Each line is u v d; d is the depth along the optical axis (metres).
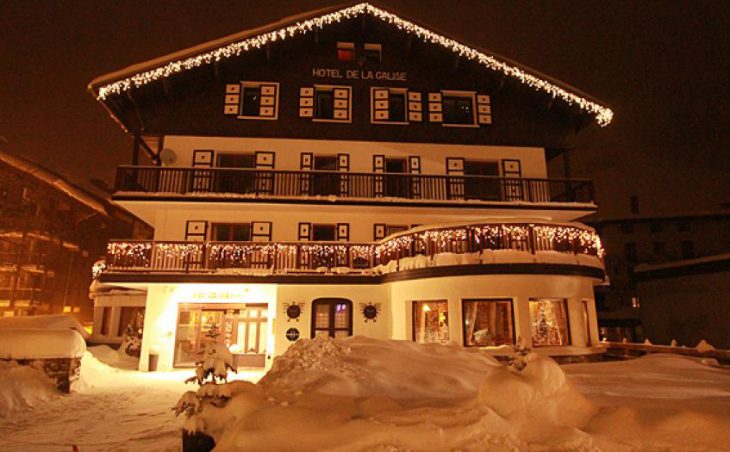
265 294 16.00
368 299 15.38
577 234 13.77
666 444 4.09
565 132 18.39
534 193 17.47
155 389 11.45
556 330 13.40
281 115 17.48
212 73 17.45
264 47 17.44
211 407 5.05
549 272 12.98
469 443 4.00
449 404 5.02
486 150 17.97
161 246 15.07
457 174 17.59
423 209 16.33
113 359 17.50
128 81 15.68
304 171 15.78
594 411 4.65
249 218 16.58
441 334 13.59
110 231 37.09
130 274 14.73
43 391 9.84
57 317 12.47
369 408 4.64
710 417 4.27
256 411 4.57
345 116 17.73
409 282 14.11
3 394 8.89
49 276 30.83
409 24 17.72
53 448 6.53
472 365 7.20
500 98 18.53
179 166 16.58
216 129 17.06
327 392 5.19
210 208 16.27
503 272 12.88
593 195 17.03
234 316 16.03
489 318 13.22
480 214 16.97
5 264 27.73
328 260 15.42
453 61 18.27
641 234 40.16
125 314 23.06
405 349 7.51
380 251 15.48
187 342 15.73
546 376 4.71
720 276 22.12
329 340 7.22
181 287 15.86
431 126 17.95
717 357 11.88
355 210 16.56
